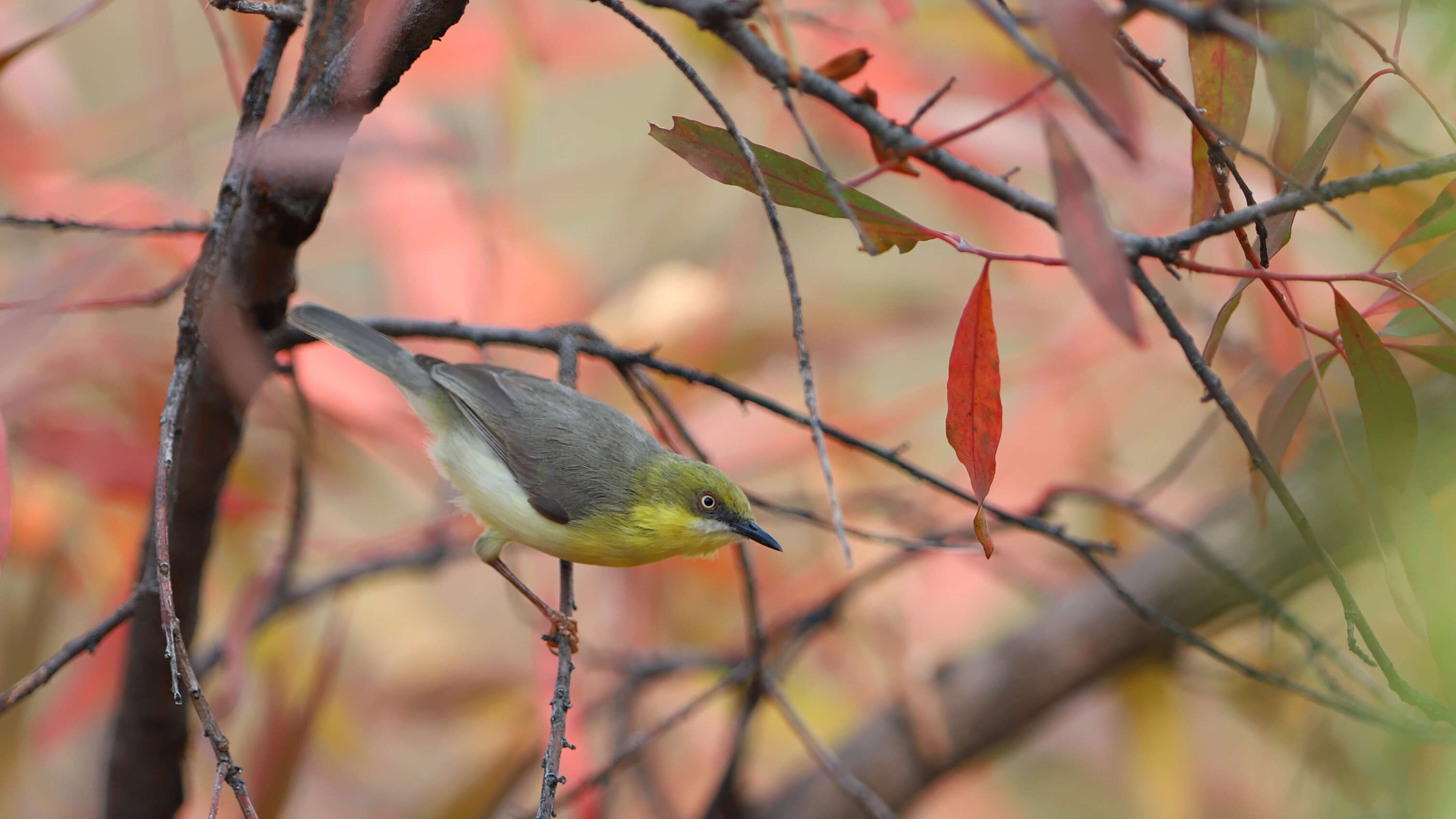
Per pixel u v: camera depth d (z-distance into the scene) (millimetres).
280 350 7766
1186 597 10578
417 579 12828
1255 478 6059
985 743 11055
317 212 6375
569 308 11367
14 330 7645
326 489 11734
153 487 7438
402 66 5816
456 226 10664
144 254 9602
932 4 9453
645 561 9102
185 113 10234
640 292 11773
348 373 9922
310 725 9750
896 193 13297
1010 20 4344
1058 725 13633
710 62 10961
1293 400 5961
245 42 9391
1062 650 10945
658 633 11258
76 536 10438
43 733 9867
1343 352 5305
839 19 9359
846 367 12133
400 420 10039
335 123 5801
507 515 8859
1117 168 9719
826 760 8422
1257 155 5000
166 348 9672
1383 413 5297
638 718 12039
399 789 12883
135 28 12867
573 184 12648
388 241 10633
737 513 9016
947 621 10984
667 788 11812
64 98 10594
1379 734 9094
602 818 8930
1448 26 5309
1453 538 5680
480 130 11508
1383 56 5035
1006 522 7559
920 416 11367
